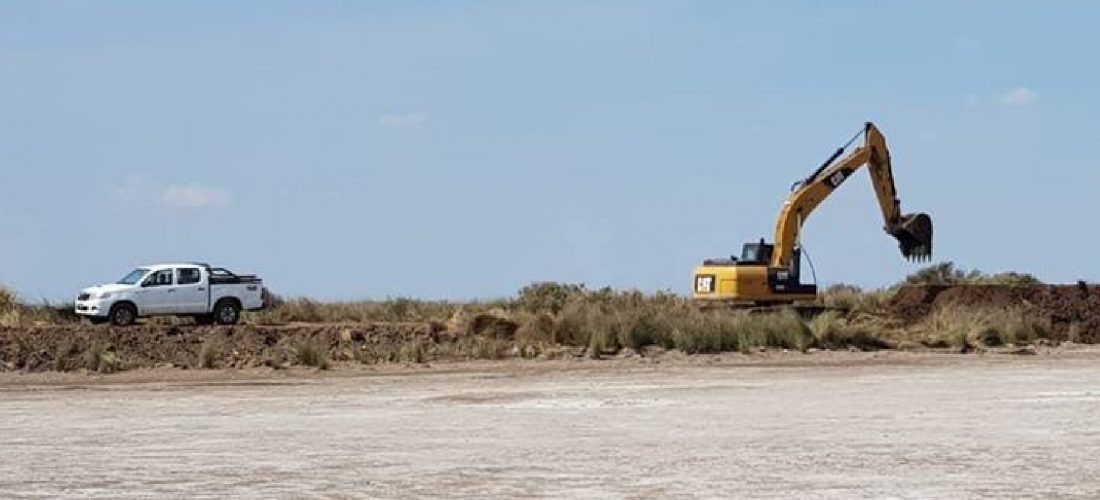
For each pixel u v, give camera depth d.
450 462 21.08
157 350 41.53
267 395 32.53
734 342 44.06
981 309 49.28
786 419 26.36
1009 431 24.08
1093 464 20.23
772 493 18.09
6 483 19.39
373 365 40.38
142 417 28.02
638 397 30.91
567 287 59.59
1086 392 31.06
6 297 52.03
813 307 49.94
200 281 49.34
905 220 50.81
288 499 18.02
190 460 21.52
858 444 22.64
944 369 38.44
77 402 31.30
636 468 20.28
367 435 24.55
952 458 20.95
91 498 18.19
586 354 42.69
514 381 35.59
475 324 45.75
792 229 49.62
